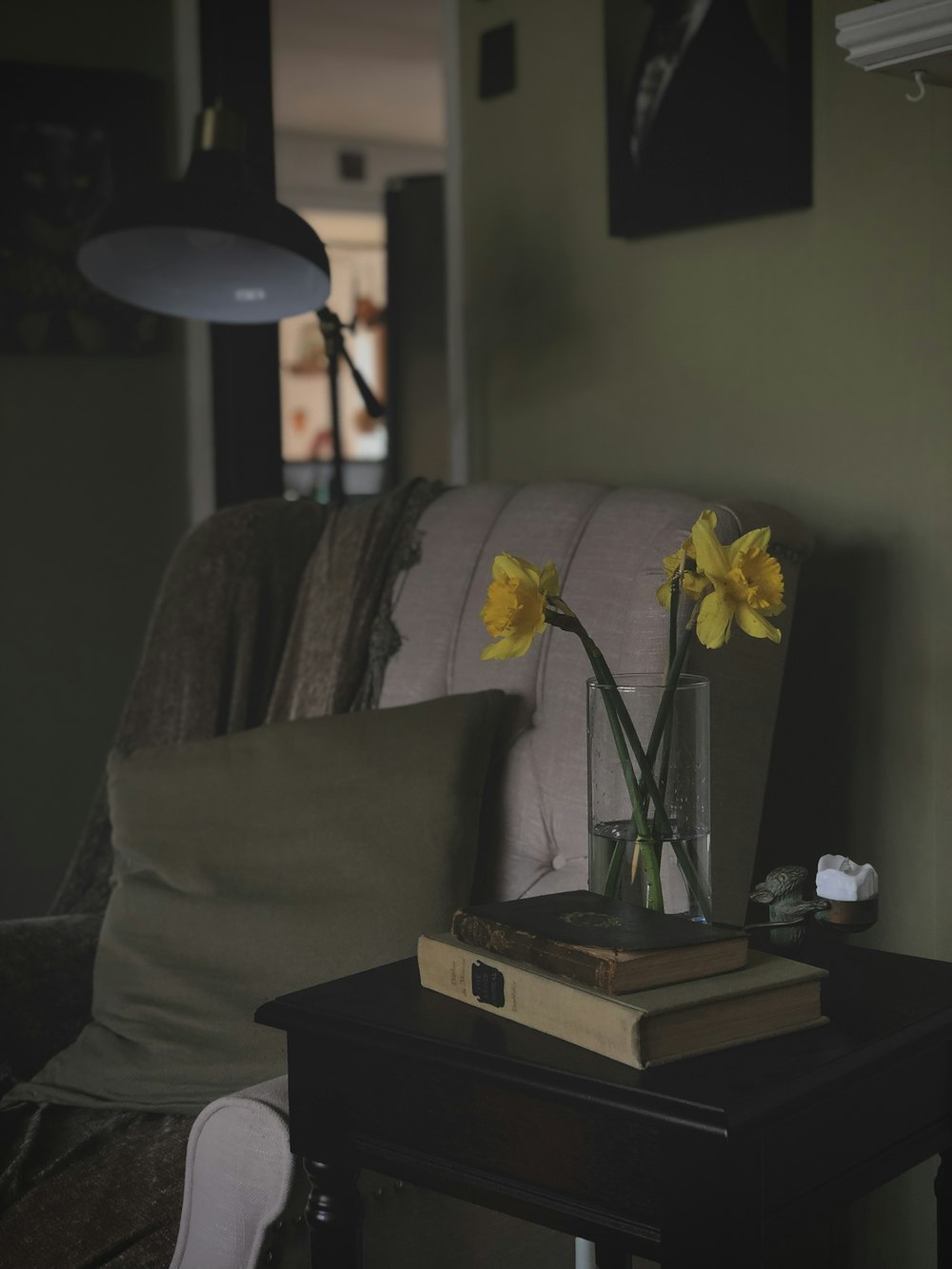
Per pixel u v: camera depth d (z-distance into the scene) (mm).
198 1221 1341
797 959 1356
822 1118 1085
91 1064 1653
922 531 1756
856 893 1330
